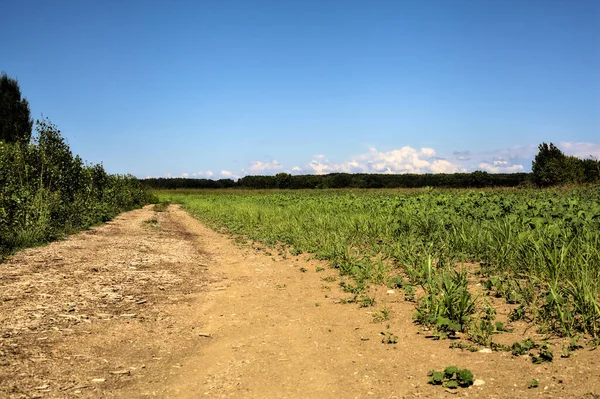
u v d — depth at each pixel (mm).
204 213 25203
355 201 18844
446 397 3012
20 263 7879
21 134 25969
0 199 10812
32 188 14180
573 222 7438
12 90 27016
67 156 18297
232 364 3812
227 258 9844
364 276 6906
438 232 8859
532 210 9891
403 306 5445
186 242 12648
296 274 7797
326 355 3977
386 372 3531
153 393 3227
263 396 3174
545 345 3734
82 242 11227
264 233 13555
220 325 4992
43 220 11609
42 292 6016
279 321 5102
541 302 5020
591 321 4148
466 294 4777
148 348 4211
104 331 4645
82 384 3326
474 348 3887
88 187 20094
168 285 7000
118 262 8672
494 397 2955
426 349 3996
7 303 5375
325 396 3146
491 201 14844
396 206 14008
